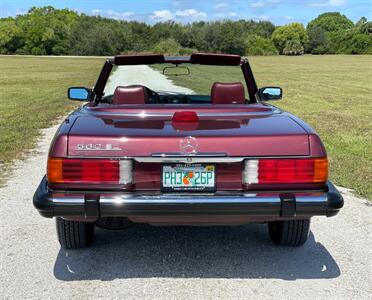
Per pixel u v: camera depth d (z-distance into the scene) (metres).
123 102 4.12
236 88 4.30
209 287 3.36
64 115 12.84
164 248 4.04
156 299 3.18
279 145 3.15
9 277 3.46
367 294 3.26
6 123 11.04
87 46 106.00
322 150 3.20
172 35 74.19
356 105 16.55
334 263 3.77
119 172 3.11
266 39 114.00
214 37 81.00
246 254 3.93
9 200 5.30
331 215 3.24
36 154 7.74
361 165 7.09
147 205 3.07
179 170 3.13
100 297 3.20
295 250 4.03
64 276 3.49
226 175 3.14
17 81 28.23
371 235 4.38
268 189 3.15
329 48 119.69
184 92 4.88
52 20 115.38
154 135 3.15
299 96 19.91
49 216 3.14
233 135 3.16
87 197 3.09
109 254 3.90
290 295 3.25
